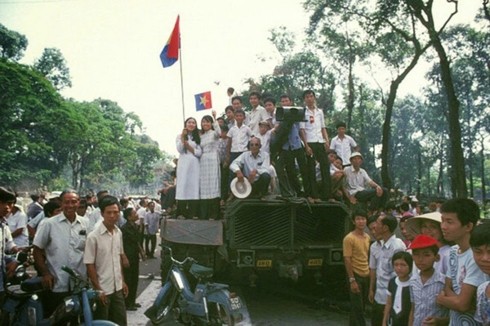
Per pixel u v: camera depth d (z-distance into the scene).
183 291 6.88
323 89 40.44
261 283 10.68
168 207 11.35
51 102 65.38
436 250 3.73
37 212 13.05
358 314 6.12
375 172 58.81
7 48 70.00
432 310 3.73
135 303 8.63
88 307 4.58
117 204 5.25
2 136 60.53
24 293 5.12
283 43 39.56
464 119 55.12
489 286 2.75
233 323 6.30
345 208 8.79
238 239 8.35
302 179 8.98
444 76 21.84
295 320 7.73
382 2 23.42
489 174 86.12
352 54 31.97
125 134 90.31
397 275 4.44
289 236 8.56
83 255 5.25
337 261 8.73
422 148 66.31
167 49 11.74
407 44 28.09
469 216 3.23
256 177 8.70
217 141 9.65
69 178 104.75
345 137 10.87
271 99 10.40
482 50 38.34
